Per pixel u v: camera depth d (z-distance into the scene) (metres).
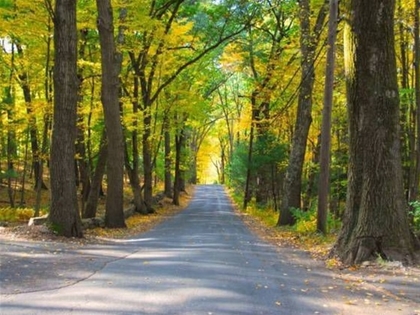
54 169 12.65
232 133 54.03
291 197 19.34
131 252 10.43
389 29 9.06
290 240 14.17
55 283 6.82
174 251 10.62
